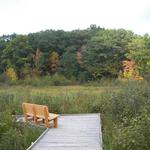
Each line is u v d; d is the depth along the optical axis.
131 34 67.88
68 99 20.78
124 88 18.12
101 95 20.70
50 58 67.75
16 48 67.50
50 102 20.11
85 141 11.78
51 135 12.95
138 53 61.69
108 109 16.78
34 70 65.62
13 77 61.38
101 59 64.31
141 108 14.20
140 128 10.04
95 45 65.56
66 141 11.84
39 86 49.50
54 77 56.28
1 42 72.94
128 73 58.09
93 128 14.35
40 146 11.12
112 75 63.69
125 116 14.16
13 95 21.30
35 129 13.70
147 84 18.11
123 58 64.25
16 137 11.40
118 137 10.39
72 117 17.77
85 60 64.69
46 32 75.81
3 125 12.05
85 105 19.98
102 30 74.38
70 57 65.44
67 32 75.19
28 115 15.86
